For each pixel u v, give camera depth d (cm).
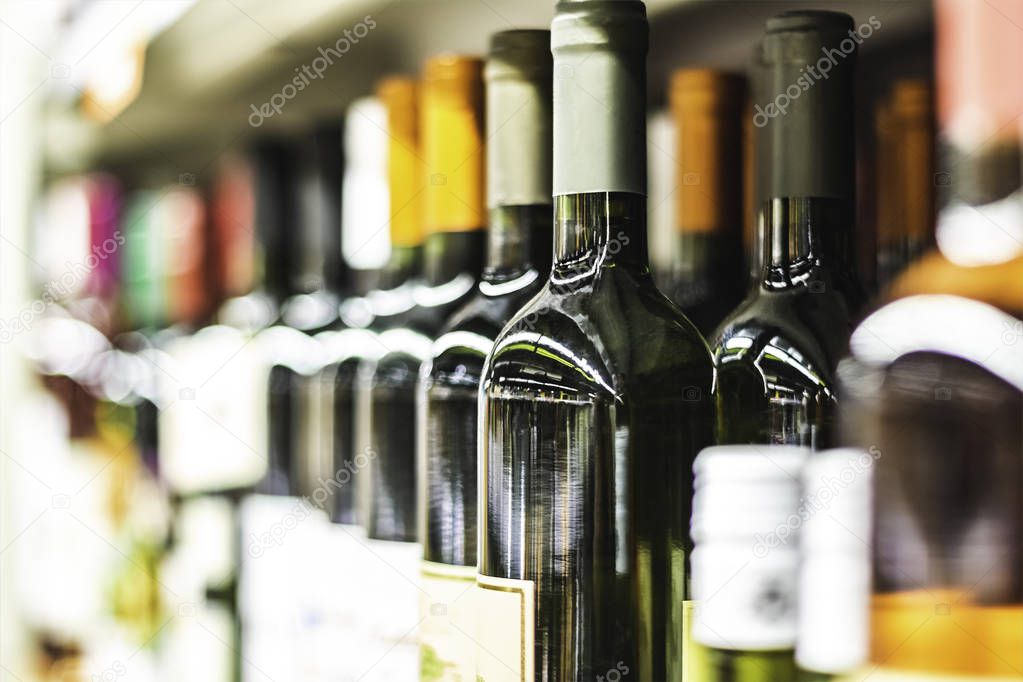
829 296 89
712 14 109
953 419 87
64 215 216
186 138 198
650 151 133
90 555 199
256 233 165
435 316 119
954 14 77
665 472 83
